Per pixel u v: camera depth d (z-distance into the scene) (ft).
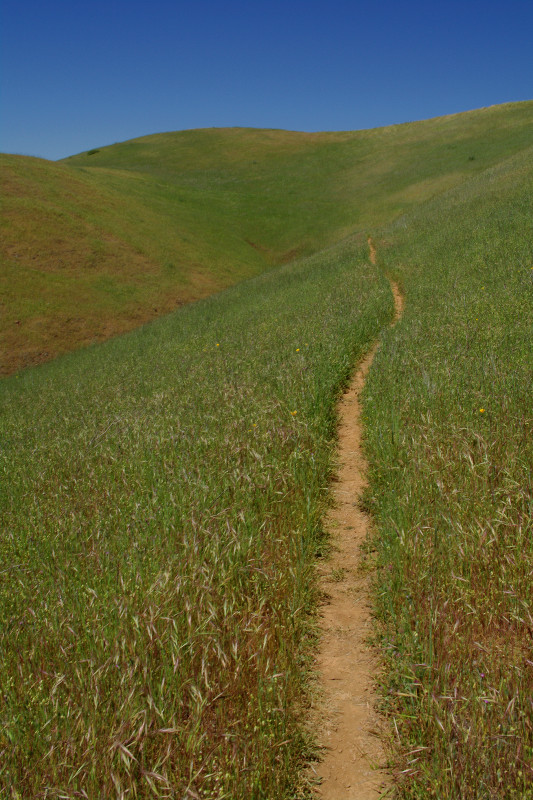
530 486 12.13
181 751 7.87
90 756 7.69
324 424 21.81
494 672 8.50
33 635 10.24
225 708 8.77
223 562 11.71
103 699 8.54
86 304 100.01
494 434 14.76
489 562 10.69
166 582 10.82
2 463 24.16
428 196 143.23
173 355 49.24
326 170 196.65
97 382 47.93
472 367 20.39
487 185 94.48
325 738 9.00
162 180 189.47
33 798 7.12
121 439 21.99
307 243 143.64
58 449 24.14
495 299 30.42
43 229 115.85
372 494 16.76
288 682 9.51
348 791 8.02
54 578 12.37
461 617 9.82
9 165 135.13
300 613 11.80
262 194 181.16
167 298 109.60
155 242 129.90
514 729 7.33
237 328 52.08
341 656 10.82
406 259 59.57
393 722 9.02
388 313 41.55
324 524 15.84
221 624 10.25
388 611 11.40
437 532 11.69
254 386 25.32
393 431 18.38
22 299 95.55
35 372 74.08
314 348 30.96
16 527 15.97
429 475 14.21
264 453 17.54
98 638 9.82
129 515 14.83
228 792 7.37
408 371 22.95
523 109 197.16
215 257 133.90
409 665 9.27
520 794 6.72
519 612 9.57
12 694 8.82
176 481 15.97
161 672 9.07
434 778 7.40
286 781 8.01
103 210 134.51
